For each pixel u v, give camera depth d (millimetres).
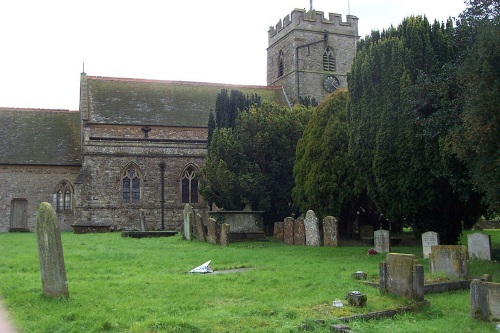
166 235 29688
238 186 27703
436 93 17109
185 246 22562
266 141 28594
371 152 20000
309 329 8055
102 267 14930
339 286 11664
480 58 13500
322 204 24656
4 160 38250
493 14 14641
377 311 9094
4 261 15961
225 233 23109
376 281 12336
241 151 28281
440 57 19438
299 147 26906
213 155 28578
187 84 45375
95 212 36281
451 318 9102
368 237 25203
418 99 17562
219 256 18250
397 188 18859
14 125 41781
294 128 29250
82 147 39281
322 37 47094
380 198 19844
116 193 36875
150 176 37656
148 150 37750
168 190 37844
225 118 32125
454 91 16609
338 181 24125
